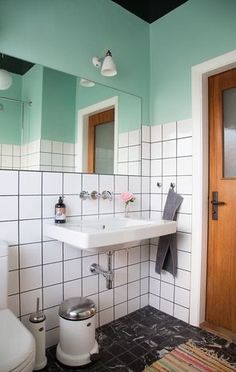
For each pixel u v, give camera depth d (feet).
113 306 6.33
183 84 6.32
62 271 5.36
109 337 5.61
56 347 5.16
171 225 5.45
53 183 5.22
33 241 4.94
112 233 4.34
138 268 6.90
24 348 3.03
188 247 6.18
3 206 4.59
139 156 6.83
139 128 6.84
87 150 5.80
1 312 3.89
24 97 4.93
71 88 5.57
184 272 6.27
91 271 5.82
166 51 6.72
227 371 4.58
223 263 5.94
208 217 6.19
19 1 4.82
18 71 4.85
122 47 6.50
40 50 5.10
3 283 4.15
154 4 6.36
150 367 4.68
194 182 6.05
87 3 5.82
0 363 2.77
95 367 4.68
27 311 4.90
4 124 4.70
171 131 6.57
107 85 6.19
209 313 6.18
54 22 5.28
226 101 5.94
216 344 5.36
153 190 7.00
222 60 5.57
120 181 6.41
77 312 4.72
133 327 6.03
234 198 5.78
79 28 5.67
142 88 6.95
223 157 5.97
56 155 5.32
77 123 5.66
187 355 5.02
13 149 4.77
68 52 5.50
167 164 6.66
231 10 5.45
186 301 6.23
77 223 5.35
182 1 6.26
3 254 4.16
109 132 6.22
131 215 6.61
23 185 4.82
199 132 5.97
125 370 4.61
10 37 4.72
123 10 6.53
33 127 5.03
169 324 6.16
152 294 7.06
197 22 6.04
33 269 4.95
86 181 5.75
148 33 7.12
